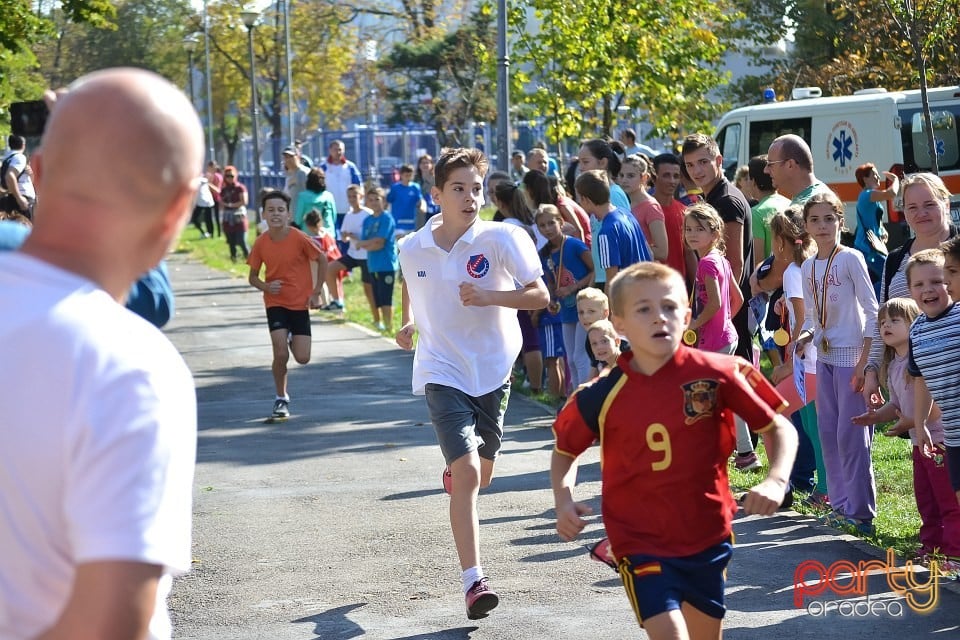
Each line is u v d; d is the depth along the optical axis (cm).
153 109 215
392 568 763
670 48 2409
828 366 820
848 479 812
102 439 208
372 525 867
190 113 223
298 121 7531
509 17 2416
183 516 218
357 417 1300
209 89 6612
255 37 6228
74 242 220
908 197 812
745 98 3462
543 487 964
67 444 209
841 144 2052
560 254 1233
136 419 210
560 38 2352
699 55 2483
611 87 2334
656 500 453
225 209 3606
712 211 909
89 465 208
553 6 2348
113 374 212
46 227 221
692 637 465
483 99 4881
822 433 832
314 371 1633
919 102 2002
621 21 2362
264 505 934
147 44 7944
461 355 701
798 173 1008
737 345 973
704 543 454
